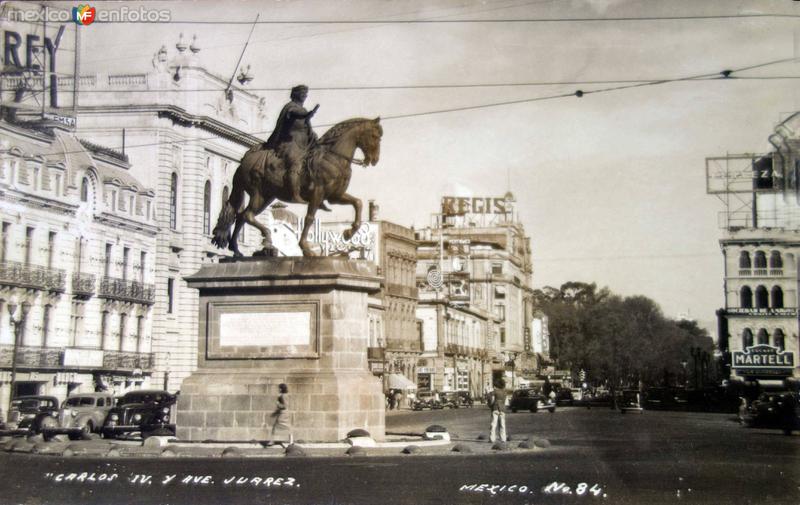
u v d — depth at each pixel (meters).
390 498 15.72
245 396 24.33
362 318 25.22
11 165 51.88
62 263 56.53
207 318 25.14
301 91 25.20
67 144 57.66
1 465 20.73
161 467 20.09
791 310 53.53
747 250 51.81
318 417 23.84
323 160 24.81
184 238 71.12
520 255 109.69
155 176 67.81
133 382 63.66
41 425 35.34
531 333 104.38
